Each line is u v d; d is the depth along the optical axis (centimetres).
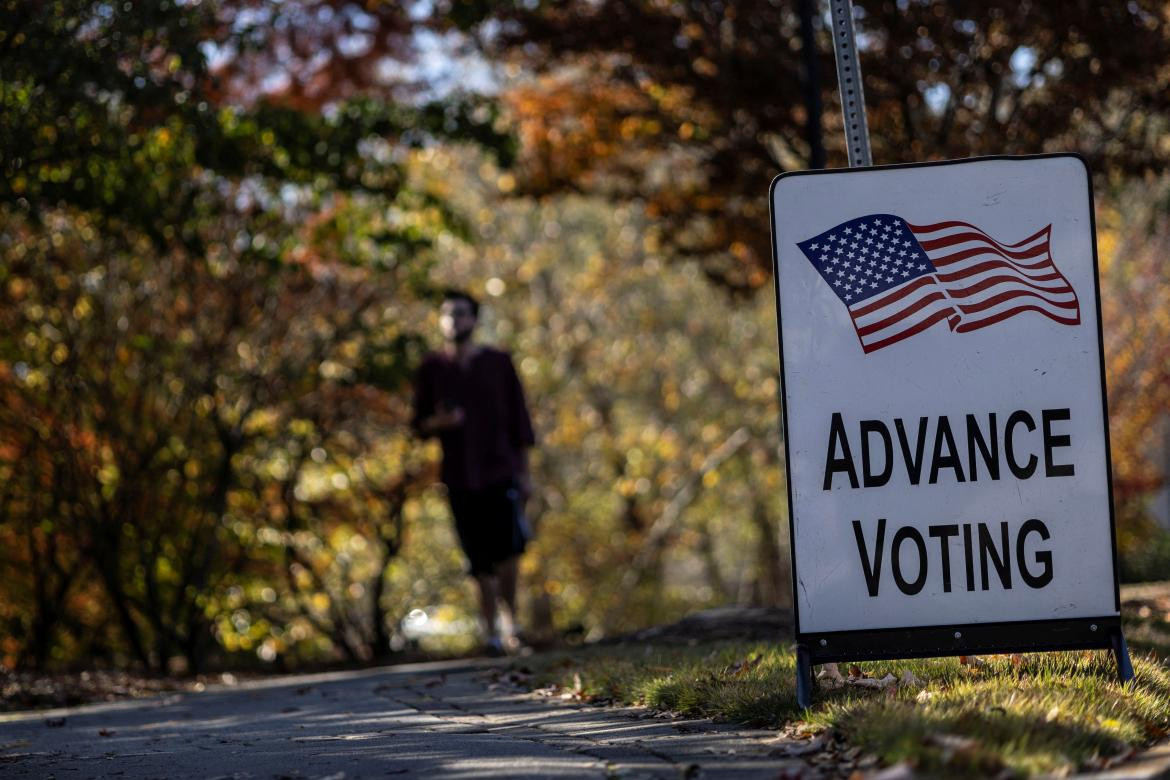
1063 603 1114
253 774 1005
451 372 2183
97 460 2789
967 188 1145
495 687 1603
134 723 1531
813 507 1128
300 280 2859
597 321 5738
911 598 1119
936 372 1132
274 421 2952
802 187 1151
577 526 6044
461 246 4862
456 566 4531
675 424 5966
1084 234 1137
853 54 1290
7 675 2097
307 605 3597
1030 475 1122
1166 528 5131
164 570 3050
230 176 2588
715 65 2441
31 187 2136
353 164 2739
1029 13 2197
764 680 1213
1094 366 1126
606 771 920
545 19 2552
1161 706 1054
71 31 1977
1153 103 2378
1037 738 882
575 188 2991
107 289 2748
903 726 902
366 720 1360
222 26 2516
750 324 5709
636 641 1892
